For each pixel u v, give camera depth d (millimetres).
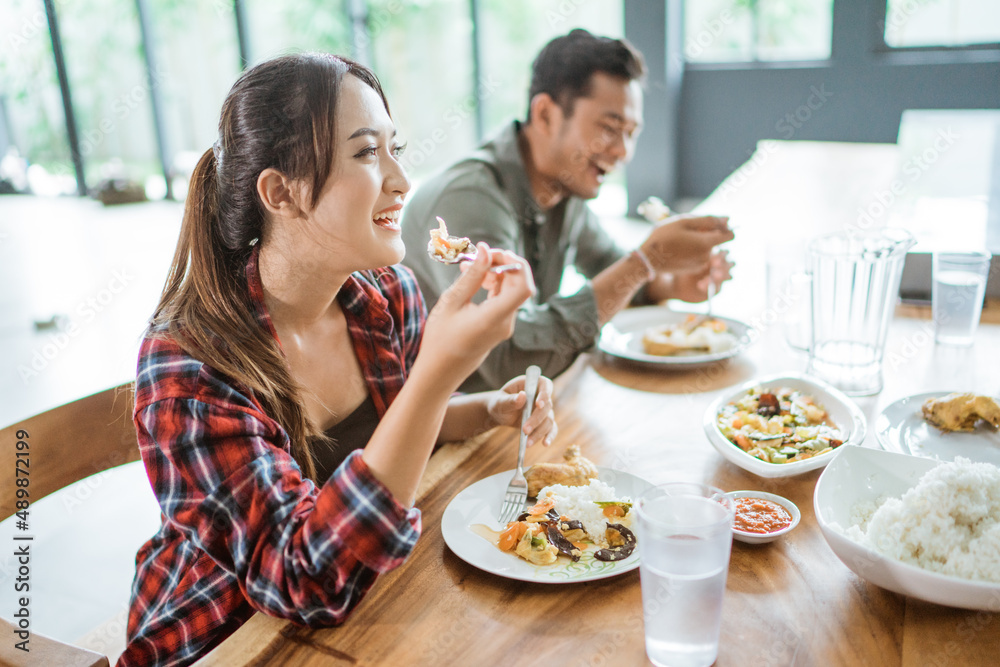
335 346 1118
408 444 754
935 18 5398
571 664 718
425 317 1291
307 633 778
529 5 6918
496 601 812
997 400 1125
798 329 1505
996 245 1890
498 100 7324
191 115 7715
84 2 7418
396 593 831
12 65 7574
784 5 5891
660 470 1070
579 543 887
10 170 8133
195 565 962
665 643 702
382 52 7395
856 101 5750
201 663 741
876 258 1259
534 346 1425
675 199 6637
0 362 3826
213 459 825
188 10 7328
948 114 4473
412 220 1728
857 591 803
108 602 2000
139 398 871
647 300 1871
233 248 949
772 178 3334
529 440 1126
